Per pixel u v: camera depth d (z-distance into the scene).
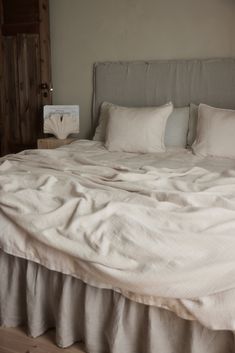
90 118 3.63
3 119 3.73
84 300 1.39
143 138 2.73
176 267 1.13
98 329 1.42
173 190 1.54
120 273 1.20
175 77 3.09
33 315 1.52
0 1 3.51
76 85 3.63
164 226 1.22
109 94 3.40
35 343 1.53
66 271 1.36
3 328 1.63
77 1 3.44
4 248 1.46
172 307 1.19
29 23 3.46
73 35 3.53
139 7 3.19
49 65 3.64
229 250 1.14
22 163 2.13
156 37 3.18
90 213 1.34
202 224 1.20
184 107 2.97
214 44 2.99
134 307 1.31
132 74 3.26
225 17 2.90
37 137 3.71
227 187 1.53
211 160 2.38
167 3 3.08
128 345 1.38
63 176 1.74
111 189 1.53
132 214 1.28
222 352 1.23
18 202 1.45
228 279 1.12
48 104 3.65
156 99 3.20
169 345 1.31
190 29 3.04
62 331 1.46
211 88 2.98
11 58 3.60
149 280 1.15
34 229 1.36
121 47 3.34
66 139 3.38
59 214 1.37
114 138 2.82
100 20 3.38
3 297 1.60
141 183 1.62
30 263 1.48
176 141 2.86
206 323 1.14
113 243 1.23
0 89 3.66
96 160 2.34
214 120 2.52
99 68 3.42
